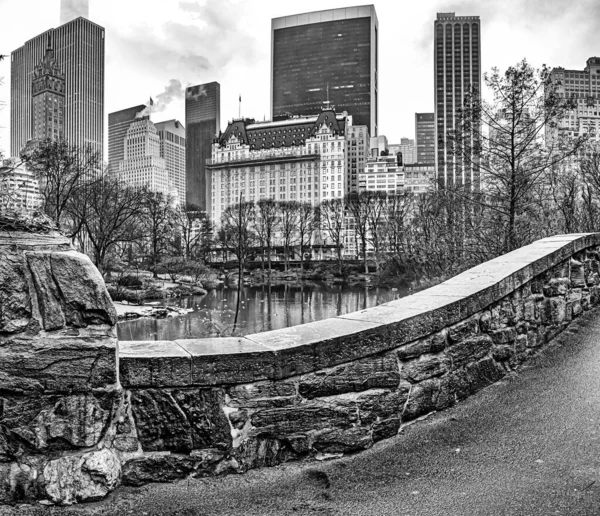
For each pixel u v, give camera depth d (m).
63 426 2.85
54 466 2.83
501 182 12.73
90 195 36.94
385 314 4.03
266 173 170.88
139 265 58.75
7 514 2.74
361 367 3.62
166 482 3.06
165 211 61.25
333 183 164.75
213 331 19.83
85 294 2.92
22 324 2.80
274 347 3.32
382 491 3.07
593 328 6.20
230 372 3.17
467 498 2.98
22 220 2.93
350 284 67.00
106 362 2.92
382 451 3.55
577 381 4.75
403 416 3.85
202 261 69.75
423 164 158.88
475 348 4.57
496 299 4.84
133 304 33.88
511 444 3.63
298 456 3.37
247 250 80.50
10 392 2.78
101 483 2.88
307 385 3.39
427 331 4.04
